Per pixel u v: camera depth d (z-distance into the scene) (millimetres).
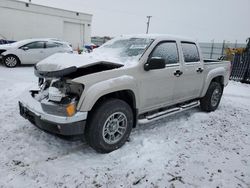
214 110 5504
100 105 3016
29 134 3613
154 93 3711
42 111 2953
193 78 4512
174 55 4094
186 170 2904
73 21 23938
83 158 3053
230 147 3619
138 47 3738
